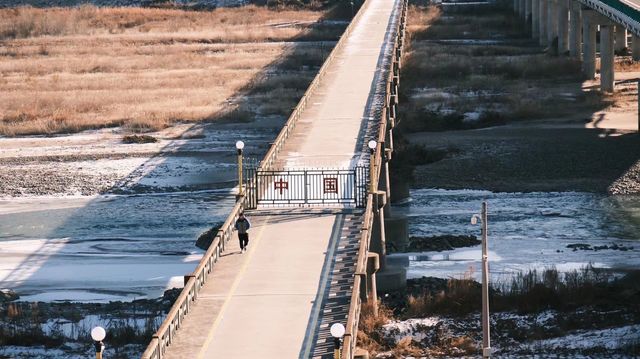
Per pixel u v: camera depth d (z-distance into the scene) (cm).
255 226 8219
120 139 16762
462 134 16375
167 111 18538
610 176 13738
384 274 9469
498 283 9519
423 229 11706
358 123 11475
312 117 11781
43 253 11194
